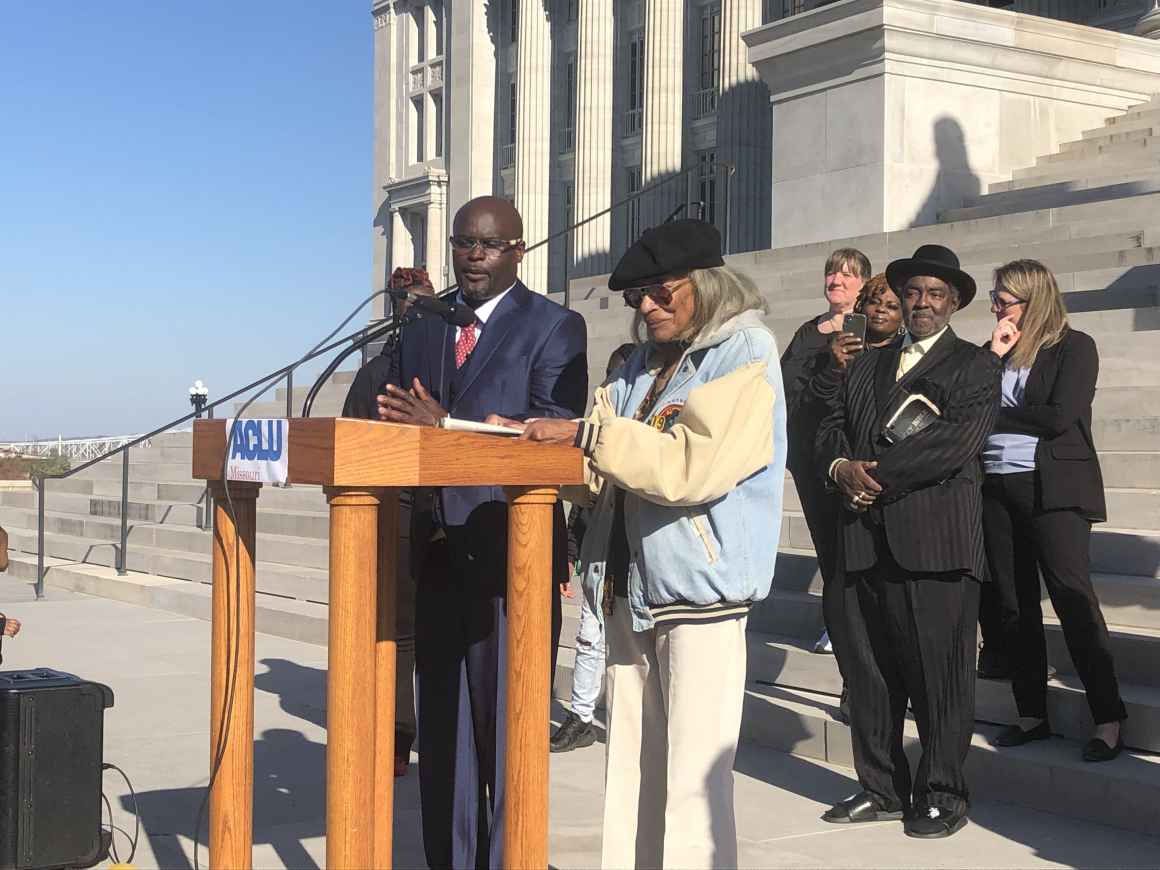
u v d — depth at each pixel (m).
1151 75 15.91
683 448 3.60
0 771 4.71
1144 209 11.72
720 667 3.76
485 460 3.43
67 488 18.09
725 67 27.44
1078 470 5.66
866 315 5.85
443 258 42.16
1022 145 14.97
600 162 33.59
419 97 44.94
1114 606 6.54
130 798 5.98
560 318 4.60
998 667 6.36
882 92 14.11
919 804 5.39
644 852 3.96
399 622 6.34
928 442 5.12
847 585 5.50
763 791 6.04
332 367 4.14
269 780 6.30
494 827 4.31
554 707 7.82
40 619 11.59
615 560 3.97
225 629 3.88
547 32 37.81
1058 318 5.82
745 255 14.45
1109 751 5.63
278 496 13.86
